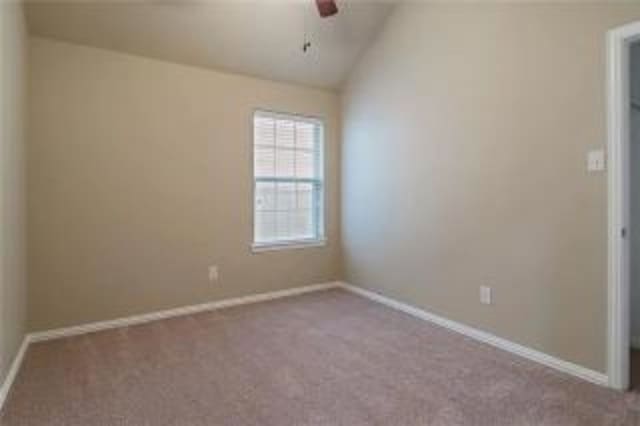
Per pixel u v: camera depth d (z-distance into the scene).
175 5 3.01
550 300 2.45
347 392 2.14
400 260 3.66
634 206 2.78
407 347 2.77
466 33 2.94
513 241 2.66
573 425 1.83
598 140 2.19
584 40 2.24
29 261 2.89
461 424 1.84
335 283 4.52
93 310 3.14
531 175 2.54
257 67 3.79
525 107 2.56
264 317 3.44
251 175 3.91
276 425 1.84
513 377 2.30
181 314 3.53
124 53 3.22
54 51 2.96
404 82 3.55
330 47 3.82
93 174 3.12
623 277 2.11
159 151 3.40
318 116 4.34
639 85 2.77
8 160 2.21
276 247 4.09
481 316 2.89
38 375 2.34
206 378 2.31
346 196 4.41
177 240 3.51
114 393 2.13
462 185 3.02
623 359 2.12
